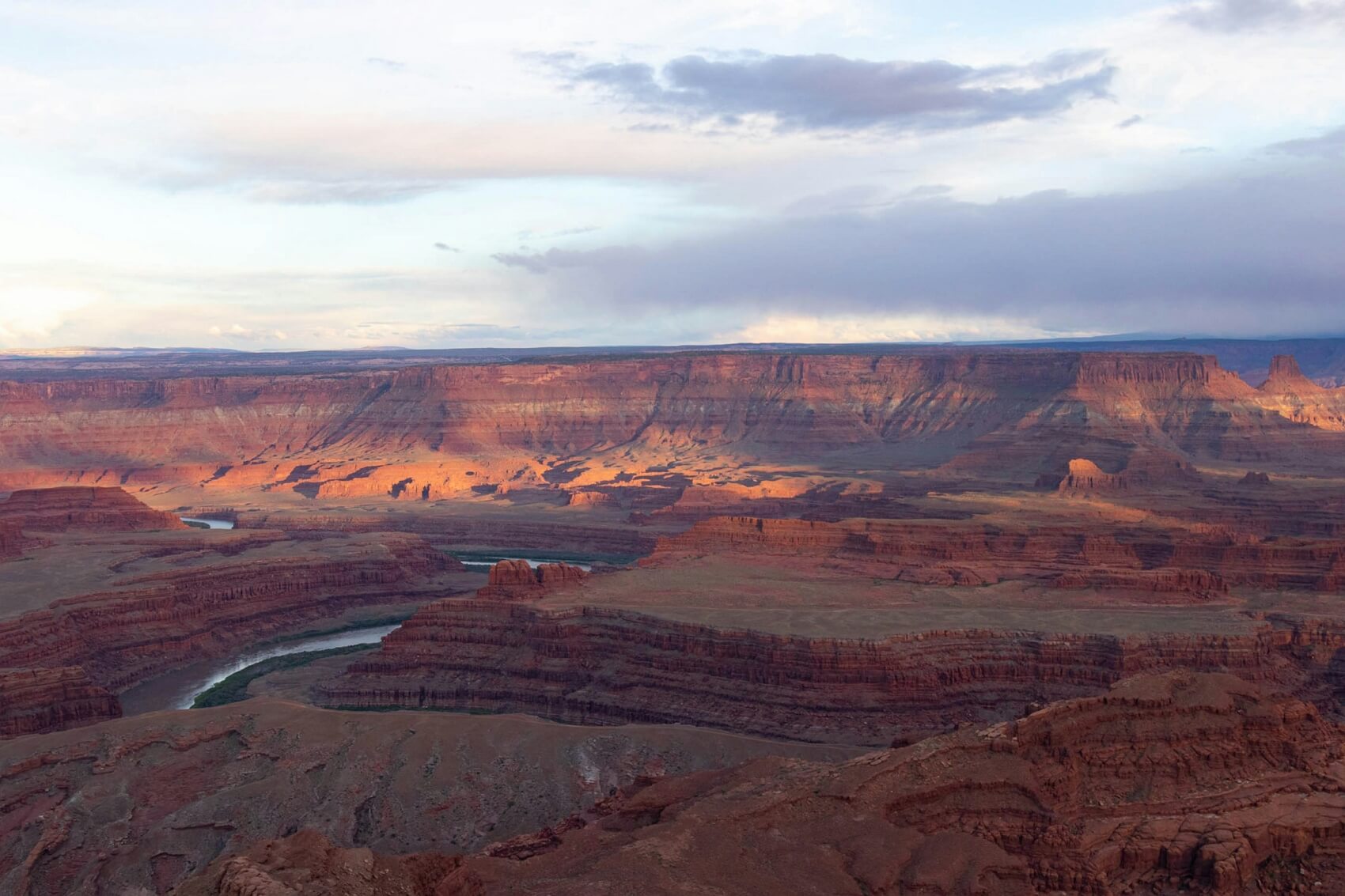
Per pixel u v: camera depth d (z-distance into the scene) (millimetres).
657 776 121938
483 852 102688
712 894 78062
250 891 67062
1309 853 95250
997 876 85062
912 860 83875
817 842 85812
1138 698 103562
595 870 81062
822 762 106938
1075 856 89000
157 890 114188
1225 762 103062
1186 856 92438
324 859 73625
